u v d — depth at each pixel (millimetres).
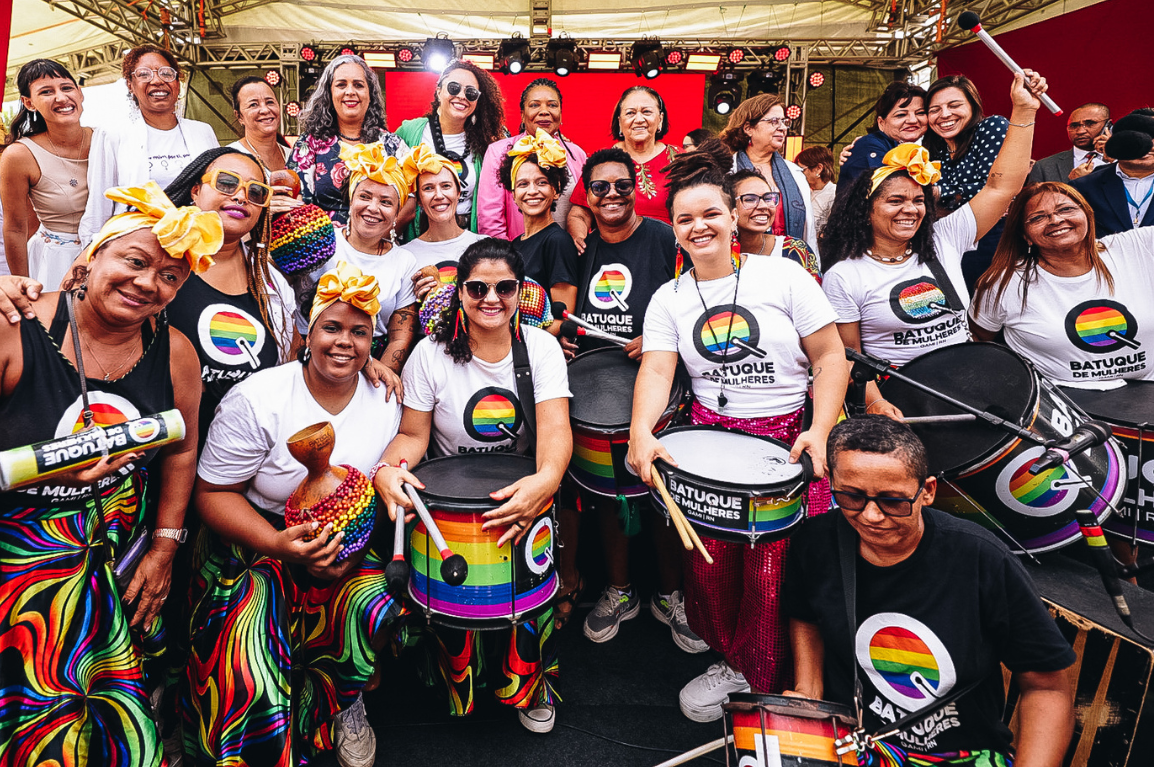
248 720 1976
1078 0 7395
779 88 9562
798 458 2115
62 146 3619
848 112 9812
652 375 2486
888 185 2723
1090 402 2791
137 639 2033
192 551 2285
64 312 1736
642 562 3557
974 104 3869
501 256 2277
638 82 9367
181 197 2238
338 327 2057
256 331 2326
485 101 3932
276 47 9516
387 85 9297
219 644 2012
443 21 9367
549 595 2199
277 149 3865
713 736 2383
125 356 1823
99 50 9352
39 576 1714
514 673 2295
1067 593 2162
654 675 2713
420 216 3377
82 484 1739
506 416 2447
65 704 1718
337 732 2275
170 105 3674
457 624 2068
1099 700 1979
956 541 1659
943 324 2846
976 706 1685
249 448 2117
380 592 2197
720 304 2408
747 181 3135
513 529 2045
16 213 3576
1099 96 7254
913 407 2557
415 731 2410
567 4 9203
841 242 2932
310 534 1973
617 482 2516
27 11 8305
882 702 1774
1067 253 2842
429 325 2424
